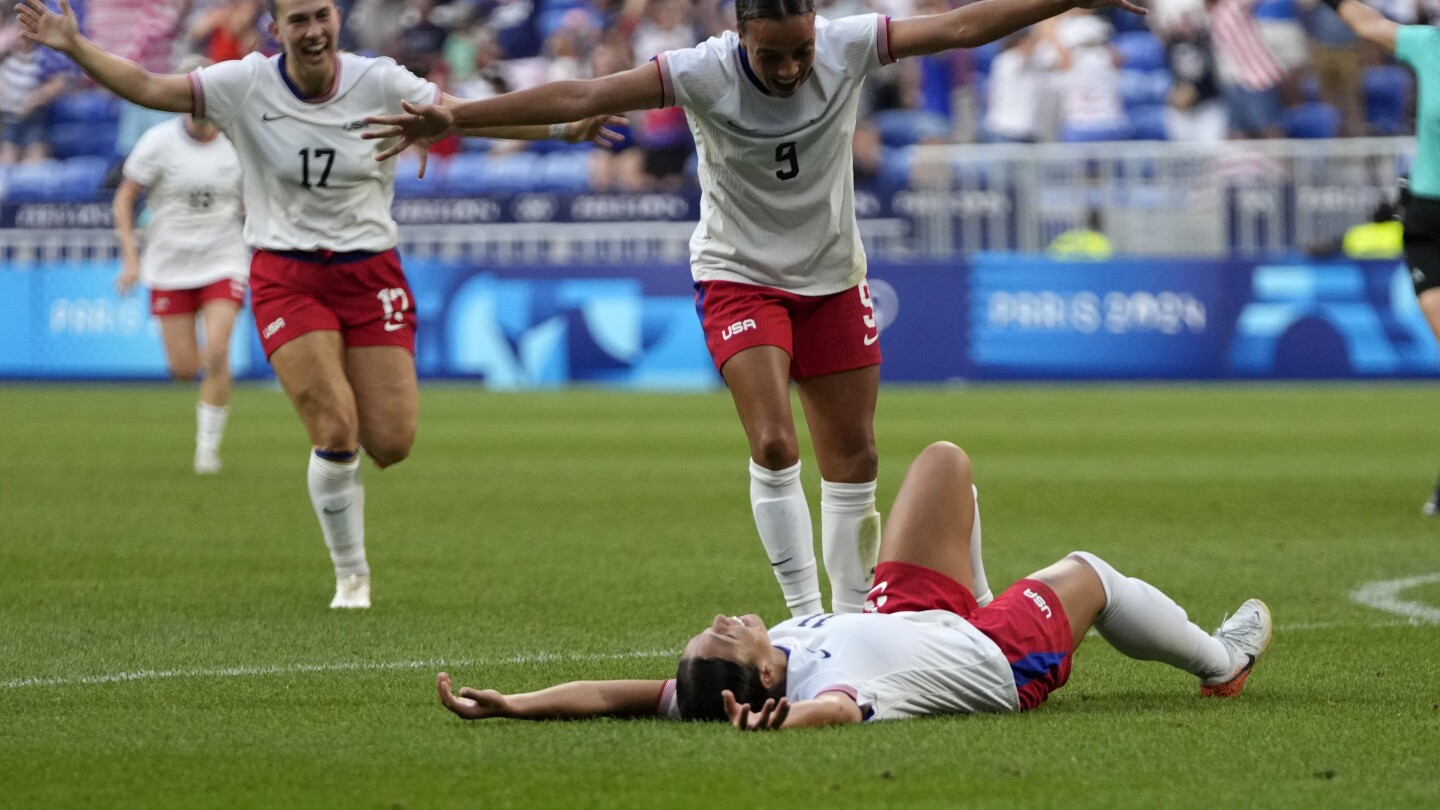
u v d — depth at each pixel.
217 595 23.19
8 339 72.69
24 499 35.12
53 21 21.23
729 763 12.61
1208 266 67.44
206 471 40.53
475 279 69.50
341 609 21.91
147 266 39.91
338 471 21.97
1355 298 66.94
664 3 79.88
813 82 17.78
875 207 69.94
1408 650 18.30
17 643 19.22
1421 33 29.27
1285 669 17.16
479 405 60.97
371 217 22.67
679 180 76.06
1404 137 75.69
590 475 39.72
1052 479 38.09
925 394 64.38
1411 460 41.94
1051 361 68.19
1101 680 16.66
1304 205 68.44
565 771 12.54
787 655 13.93
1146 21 78.75
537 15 81.56
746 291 18.50
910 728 13.55
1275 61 76.19
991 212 69.62
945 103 77.75
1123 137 76.94
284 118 22.27
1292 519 31.25
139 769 12.80
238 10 76.81
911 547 14.51
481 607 22.06
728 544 28.39
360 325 22.67
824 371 18.92
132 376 72.00
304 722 14.61
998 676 14.12
